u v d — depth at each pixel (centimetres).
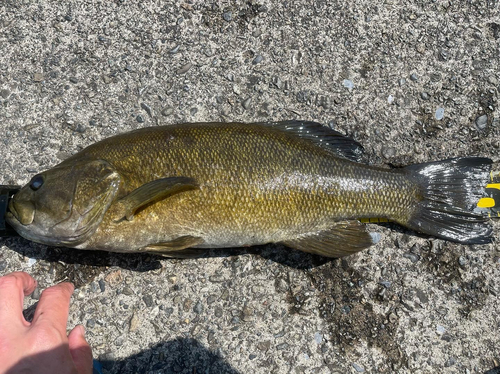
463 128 45
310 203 38
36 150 44
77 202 36
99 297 42
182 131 38
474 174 42
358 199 39
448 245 44
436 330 43
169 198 36
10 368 31
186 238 38
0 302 34
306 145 39
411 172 41
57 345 33
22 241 42
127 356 42
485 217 41
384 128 45
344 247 40
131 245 38
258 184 37
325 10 45
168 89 44
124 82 44
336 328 43
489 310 43
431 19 46
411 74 45
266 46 45
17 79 44
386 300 43
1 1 44
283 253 43
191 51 45
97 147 38
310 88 45
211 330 42
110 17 45
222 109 45
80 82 44
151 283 43
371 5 45
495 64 45
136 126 44
